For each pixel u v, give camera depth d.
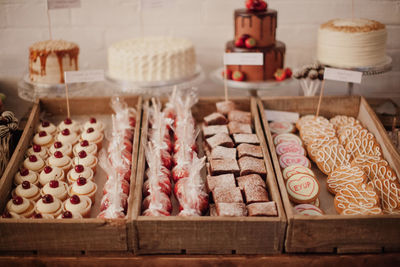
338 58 1.96
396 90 2.28
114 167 1.54
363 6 2.30
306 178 1.58
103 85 2.35
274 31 2.07
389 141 1.71
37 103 1.98
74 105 2.05
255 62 2.00
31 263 1.31
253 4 2.03
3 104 2.08
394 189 1.52
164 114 1.90
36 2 2.31
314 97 2.02
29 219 1.27
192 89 2.05
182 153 1.63
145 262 1.32
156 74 2.05
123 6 2.39
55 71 2.00
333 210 1.52
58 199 1.48
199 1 2.39
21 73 2.44
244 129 1.86
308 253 1.33
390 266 1.33
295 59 2.52
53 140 1.84
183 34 2.49
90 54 2.50
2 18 2.32
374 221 1.27
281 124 2.02
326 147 1.76
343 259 1.32
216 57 2.55
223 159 1.63
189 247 1.32
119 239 1.30
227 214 1.32
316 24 2.41
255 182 1.49
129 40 2.28
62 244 1.30
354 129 1.85
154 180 1.39
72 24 2.40
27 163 1.64
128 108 2.02
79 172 1.59
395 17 2.28
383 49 1.97
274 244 1.31
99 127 1.92
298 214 1.40
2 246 1.30
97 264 1.32
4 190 1.46
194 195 1.43
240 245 1.31
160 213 1.37
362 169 1.60
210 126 1.88
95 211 1.50
